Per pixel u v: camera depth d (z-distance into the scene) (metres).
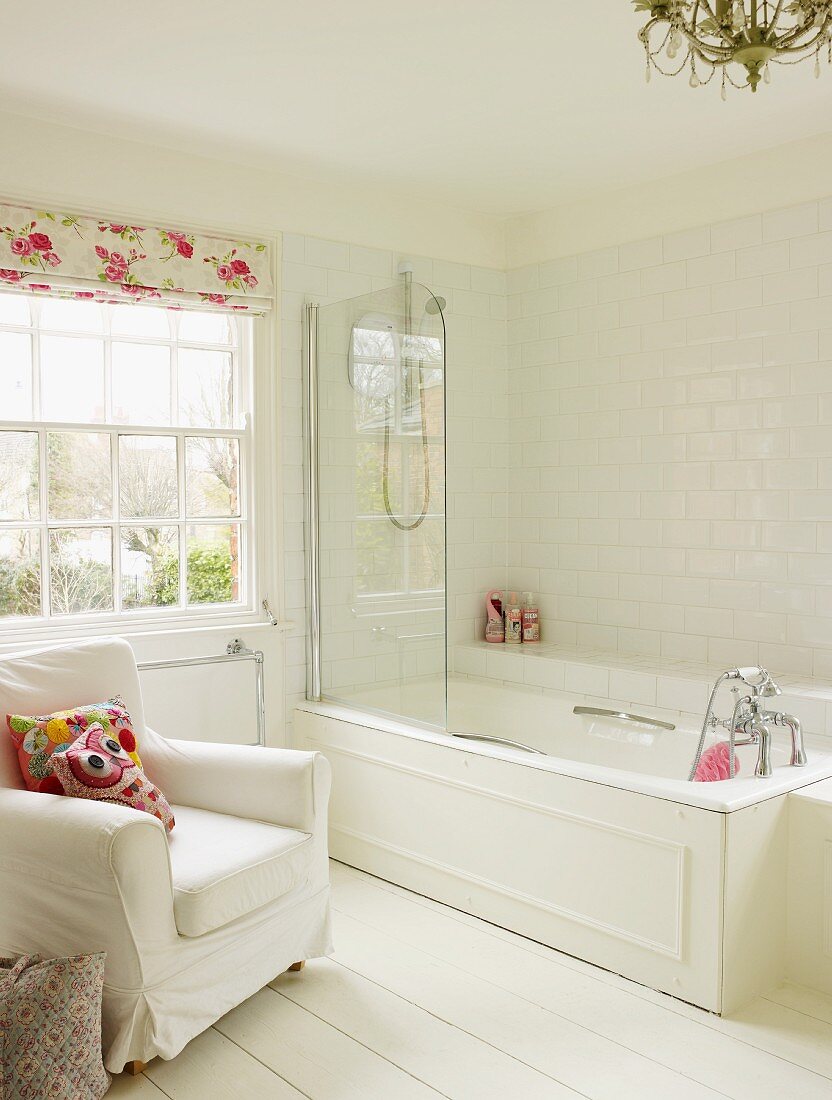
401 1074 2.31
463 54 2.88
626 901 2.76
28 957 2.26
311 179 4.01
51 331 3.49
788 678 3.64
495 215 4.62
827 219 3.54
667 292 4.05
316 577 4.00
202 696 3.78
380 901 3.35
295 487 4.02
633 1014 2.58
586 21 2.67
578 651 4.34
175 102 3.23
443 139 3.59
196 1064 2.37
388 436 3.55
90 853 2.21
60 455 3.52
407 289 3.43
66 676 2.86
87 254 3.41
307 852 2.72
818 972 2.71
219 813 2.86
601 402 4.33
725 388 3.87
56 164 3.35
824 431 3.57
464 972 2.82
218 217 3.75
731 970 2.58
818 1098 2.21
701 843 2.58
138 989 2.25
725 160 3.82
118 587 3.65
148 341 3.72
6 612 3.43
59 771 2.48
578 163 3.86
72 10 2.58
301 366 4.02
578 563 4.46
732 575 3.88
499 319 4.72
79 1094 2.12
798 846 2.73
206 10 2.59
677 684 3.67
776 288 3.70
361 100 3.22
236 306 3.81
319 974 2.81
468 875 3.22
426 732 3.45
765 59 1.71
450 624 4.61
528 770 3.01
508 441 4.75
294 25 2.68
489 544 4.76
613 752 3.74
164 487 3.77
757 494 3.78
